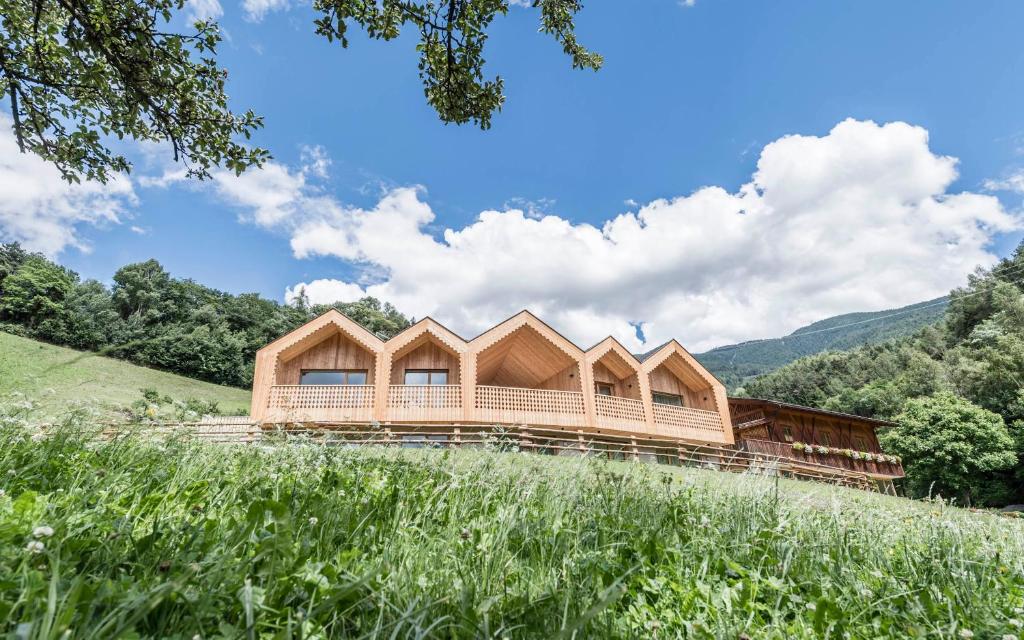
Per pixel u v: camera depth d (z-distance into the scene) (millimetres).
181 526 1893
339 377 19359
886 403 52812
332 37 6855
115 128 8000
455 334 19047
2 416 3682
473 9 6832
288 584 1562
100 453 3521
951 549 3064
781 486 4938
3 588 1185
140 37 6805
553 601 1717
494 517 2793
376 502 2832
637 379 21781
